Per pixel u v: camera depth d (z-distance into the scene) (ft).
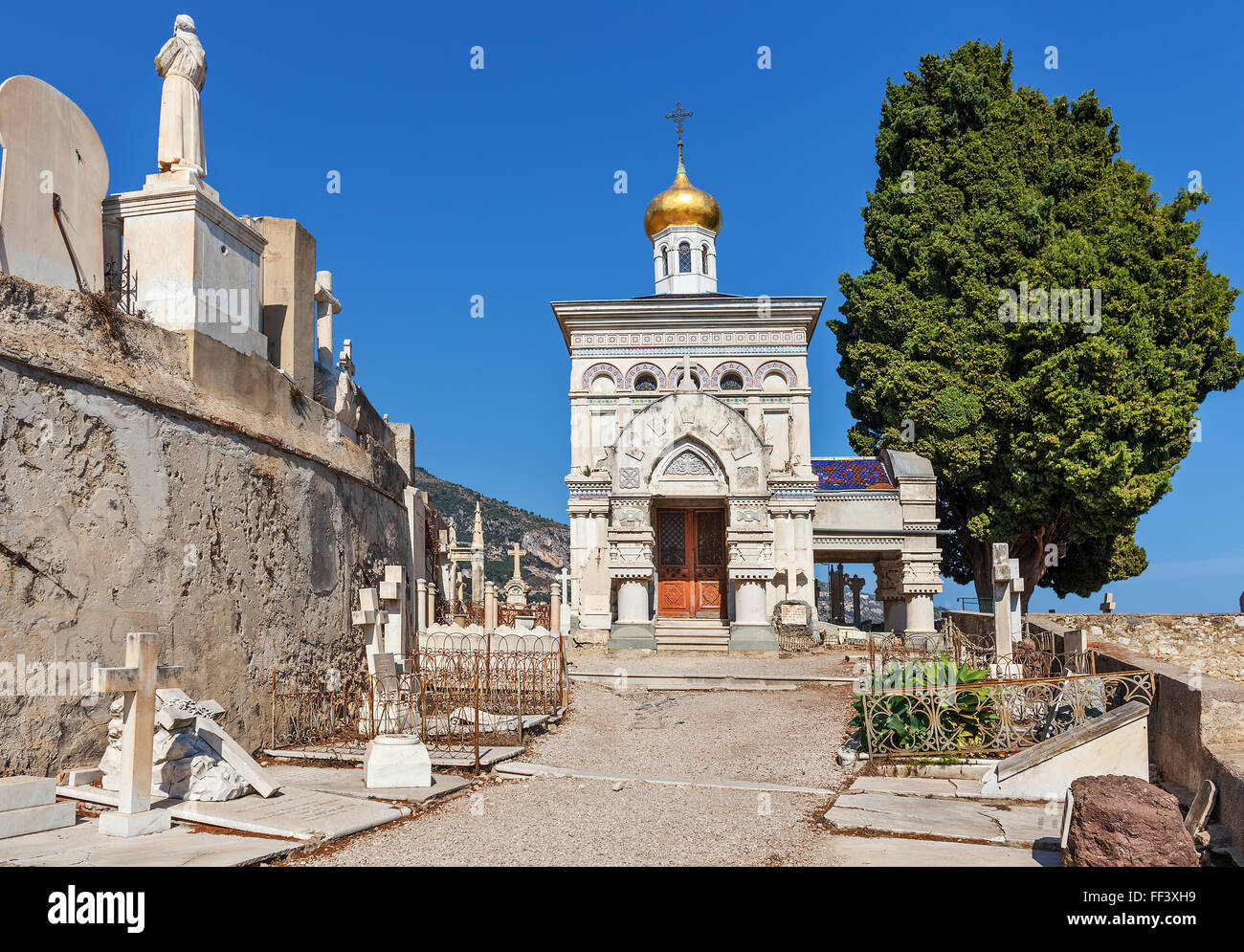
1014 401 112.27
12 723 30.66
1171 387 112.06
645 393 108.99
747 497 89.45
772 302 108.88
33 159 37.24
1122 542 122.62
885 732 43.50
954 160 124.88
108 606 34.83
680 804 35.60
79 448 34.30
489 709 55.67
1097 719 36.70
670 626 93.40
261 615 44.55
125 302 41.96
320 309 61.21
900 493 102.06
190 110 43.75
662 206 134.21
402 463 79.20
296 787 35.50
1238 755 31.55
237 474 43.42
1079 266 111.65
